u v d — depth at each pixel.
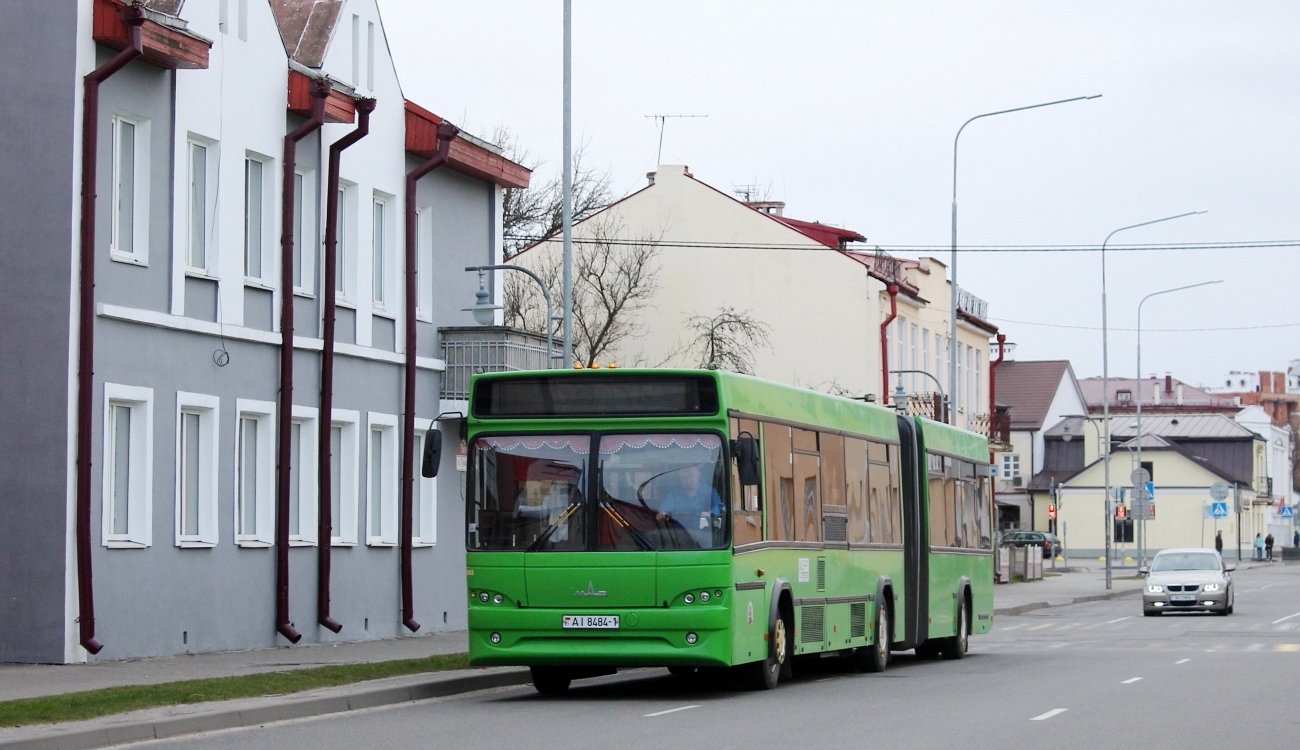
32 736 13.34
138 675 19.12
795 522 20.31
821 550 21.23
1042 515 104.50
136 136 22.11
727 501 18.02
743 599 18.38
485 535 18.31
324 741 14.16
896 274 59.28
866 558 23.16
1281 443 140.88
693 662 17.86
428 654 23.66
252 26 24.61
